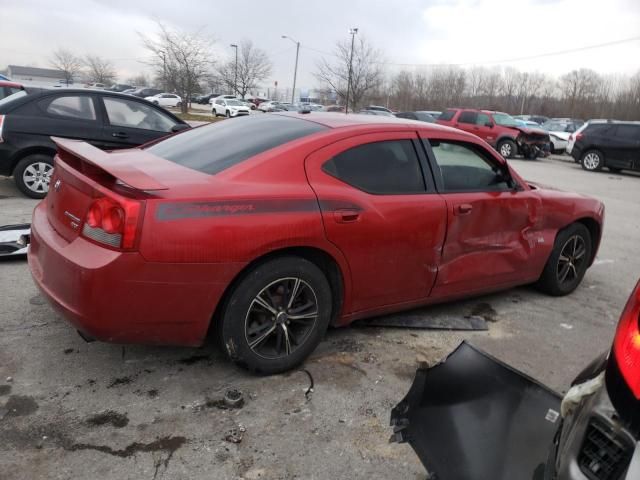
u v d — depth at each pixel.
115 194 2.54
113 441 2.48
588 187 13.42
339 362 3.34
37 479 2.22
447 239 3.65
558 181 14.32
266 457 2.46
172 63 39.16
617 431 1.41
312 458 2.48
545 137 19.75
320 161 3.13
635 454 1.35
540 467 1.94
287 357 3.11
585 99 64.12
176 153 3.42
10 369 2.99
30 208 6.64
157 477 2.29
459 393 2.34
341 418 2.79
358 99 38.97
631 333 1.46
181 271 2.61
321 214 2.99
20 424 2.54
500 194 3.98
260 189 2.86
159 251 2.53
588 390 1.61
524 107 67.75
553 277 4.67
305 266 3.01
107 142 7.37
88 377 2.97
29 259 3.14
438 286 3.73
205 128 3.88
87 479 2.24
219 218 2.66
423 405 2.29
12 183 8.08
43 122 7.02
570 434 1.57
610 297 4.97
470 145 3.88
